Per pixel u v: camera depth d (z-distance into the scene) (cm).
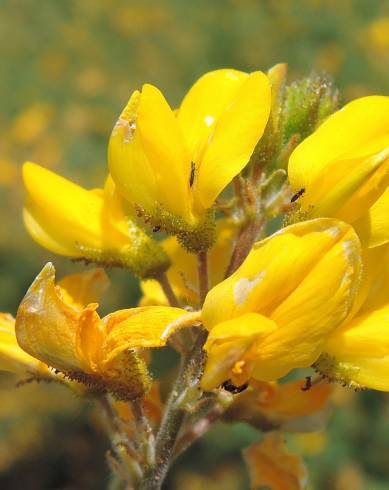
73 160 36
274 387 10
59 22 47
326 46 40
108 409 10
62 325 8
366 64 39
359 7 43
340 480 24
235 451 25
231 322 8
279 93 10
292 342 8
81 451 27
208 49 42
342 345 9
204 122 9
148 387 9
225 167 9
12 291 29
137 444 10
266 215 10
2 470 27
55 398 27
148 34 45
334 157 9
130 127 9
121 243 10
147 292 11
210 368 8
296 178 9
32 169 10
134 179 9
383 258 9
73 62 45
